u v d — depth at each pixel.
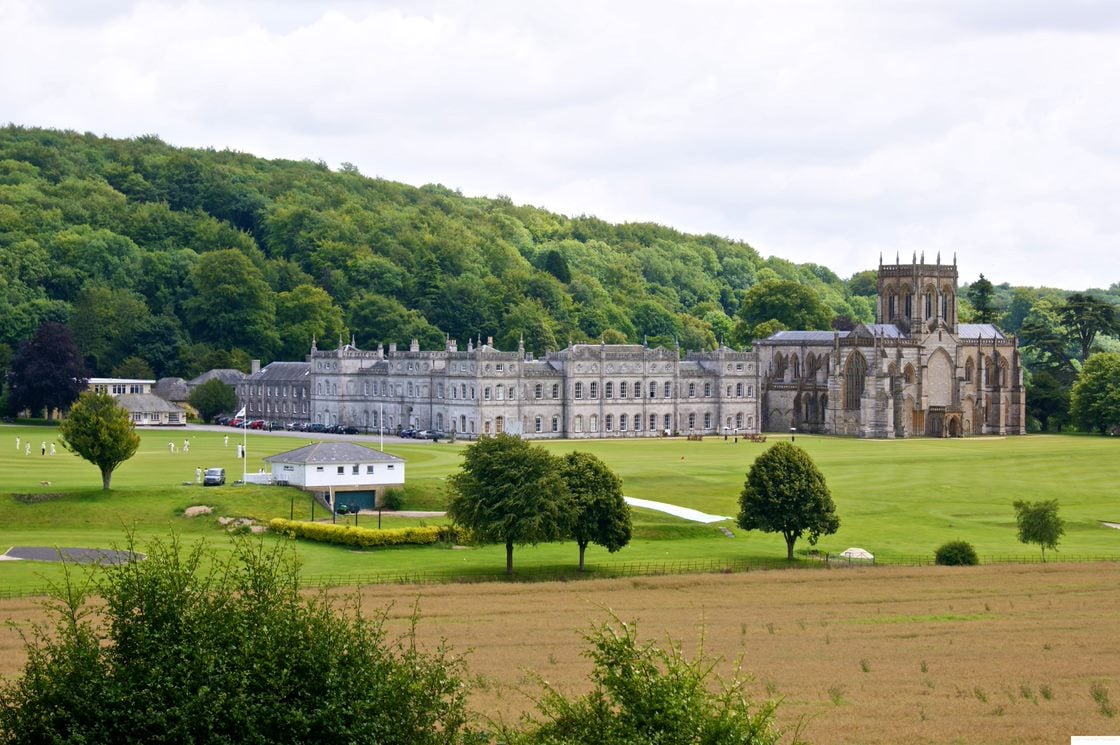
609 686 62.41
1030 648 105.75
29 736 61.09
